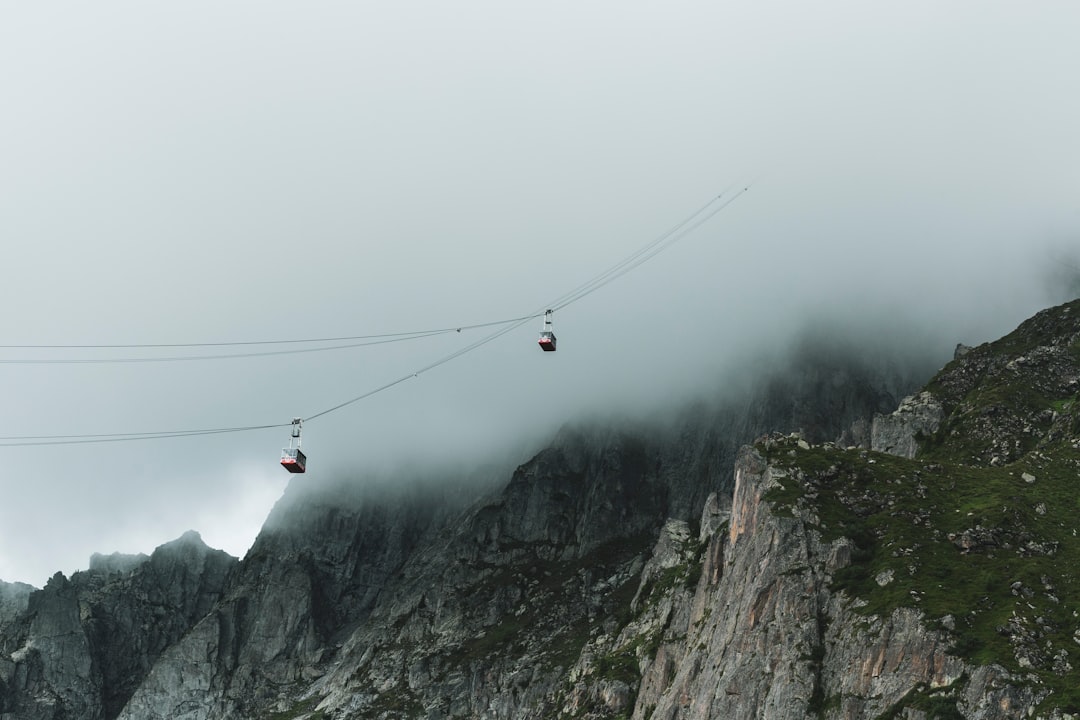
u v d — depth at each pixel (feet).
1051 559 619.26
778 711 601.21
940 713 528.63
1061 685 515.91
